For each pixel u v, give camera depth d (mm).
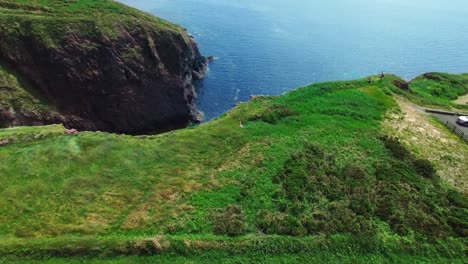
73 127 65500
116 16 77500
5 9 70875
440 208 36156
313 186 36688
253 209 34094
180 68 81375
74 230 30844
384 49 133625
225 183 37000
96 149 40188
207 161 40406
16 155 38188
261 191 36094
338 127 47562
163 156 40656
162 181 37000
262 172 38656
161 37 79062
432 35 156125
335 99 55219
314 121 48594
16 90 61188
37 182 35219
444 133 51031
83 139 41594
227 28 135250
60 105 65188
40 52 64938
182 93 80688
